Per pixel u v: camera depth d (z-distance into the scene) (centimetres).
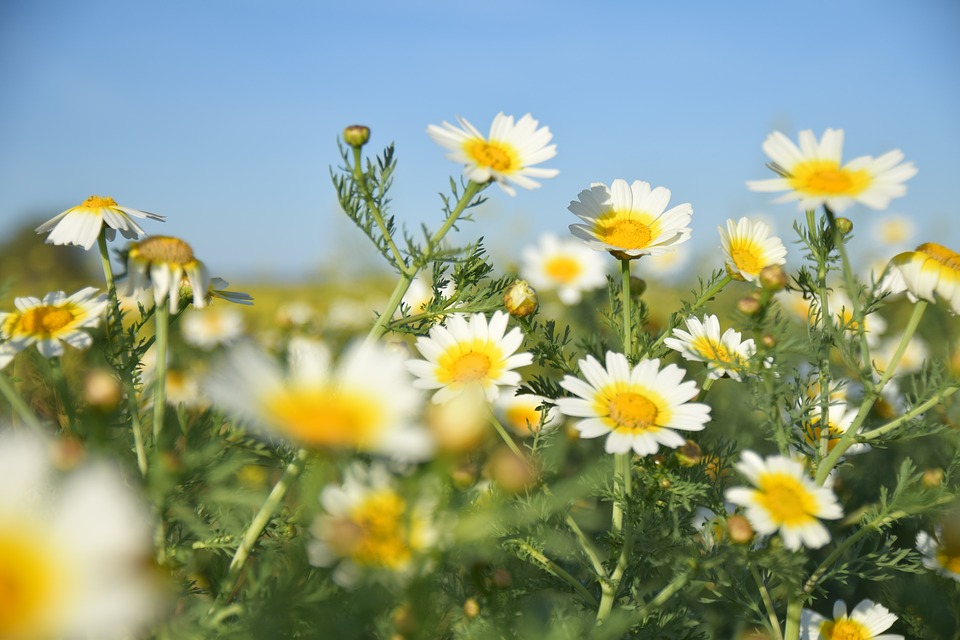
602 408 33
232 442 32
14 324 32
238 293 37
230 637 29
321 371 22
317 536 26
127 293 32
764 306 35
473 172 34
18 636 15
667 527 37
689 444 36
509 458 26
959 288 33
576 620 33
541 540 35
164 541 29
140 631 28
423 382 36
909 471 36
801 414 37
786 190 33
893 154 33
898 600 45
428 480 25
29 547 16
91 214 36
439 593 33
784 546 33
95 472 16
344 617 29
